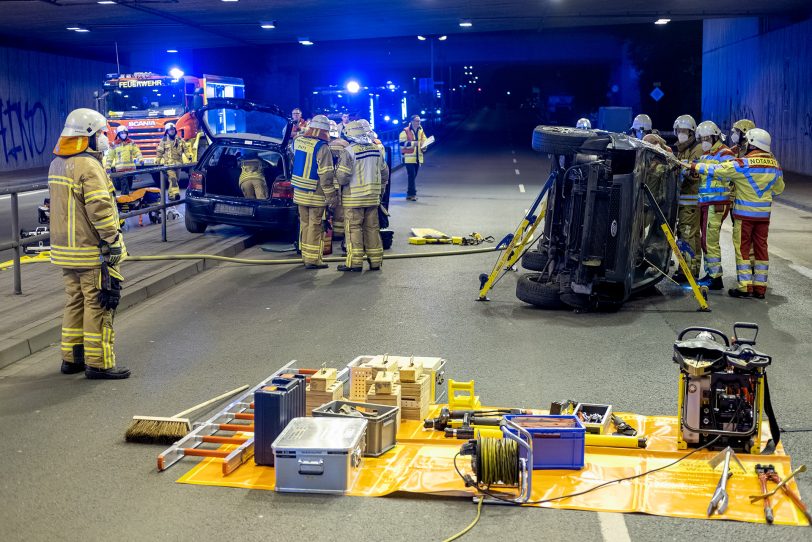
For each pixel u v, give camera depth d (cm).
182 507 498
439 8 3048
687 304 1037
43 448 594
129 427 605
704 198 1112
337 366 782
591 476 531
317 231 1302
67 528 472
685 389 562
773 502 491
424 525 472
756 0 2792
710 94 4472
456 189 2608
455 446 582
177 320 984
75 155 734
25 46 3800
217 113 2170
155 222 1766
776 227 1770
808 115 2953
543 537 457
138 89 2733
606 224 958
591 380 733
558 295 1000
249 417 629
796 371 755
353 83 4531
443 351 831
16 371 789
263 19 3275
